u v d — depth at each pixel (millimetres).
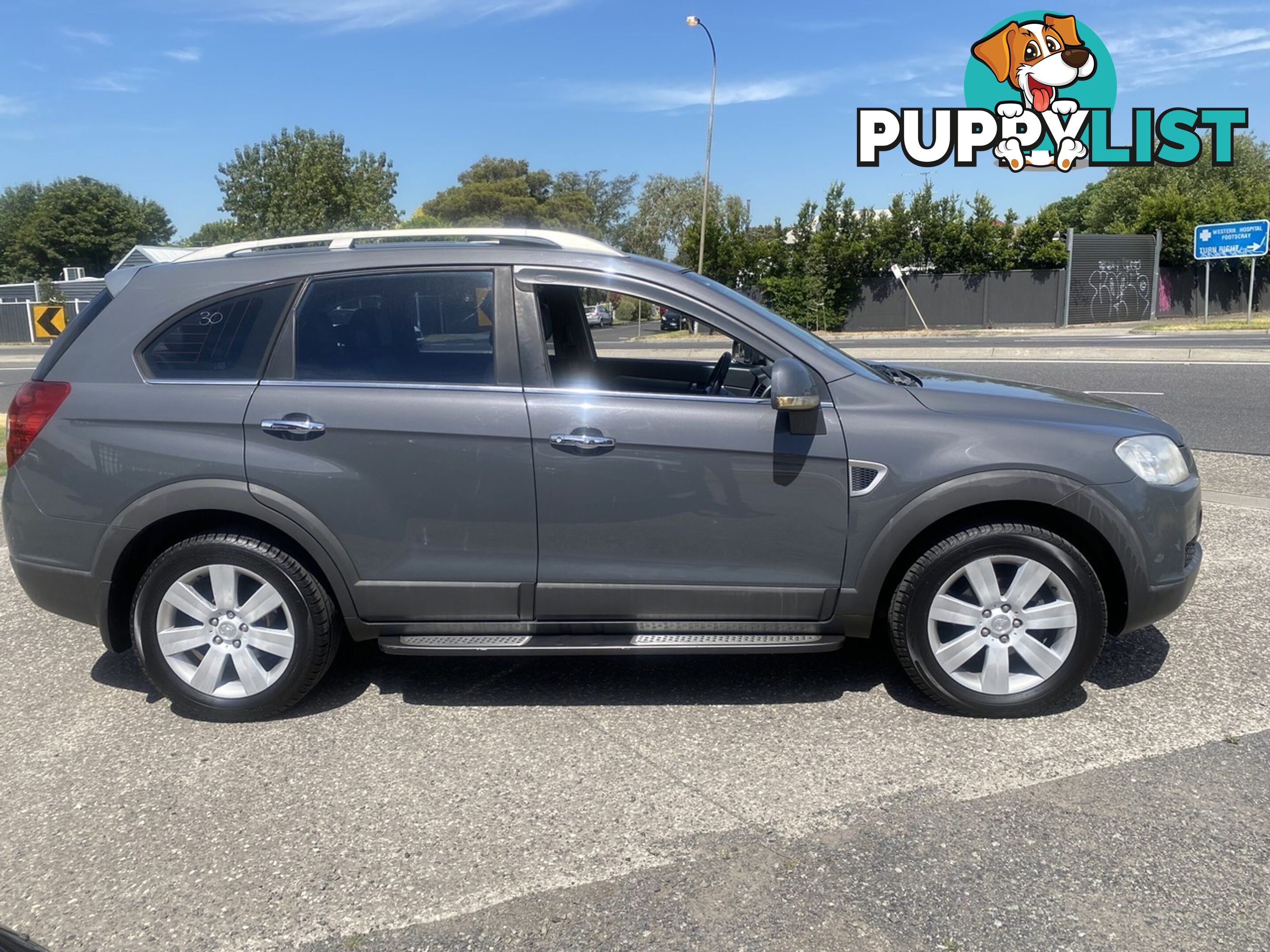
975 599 3730
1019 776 3346
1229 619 4723
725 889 2781
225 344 3820
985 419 3668
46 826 3189
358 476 3693
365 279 3811
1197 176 42219
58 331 16562
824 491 3645
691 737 3697
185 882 2881
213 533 3824
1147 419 3916
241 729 3852
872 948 2525
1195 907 2645
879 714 3852
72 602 3875
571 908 2719
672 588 3732
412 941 2605
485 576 3746
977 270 34750
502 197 78125
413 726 3838
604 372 4730
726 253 36188
